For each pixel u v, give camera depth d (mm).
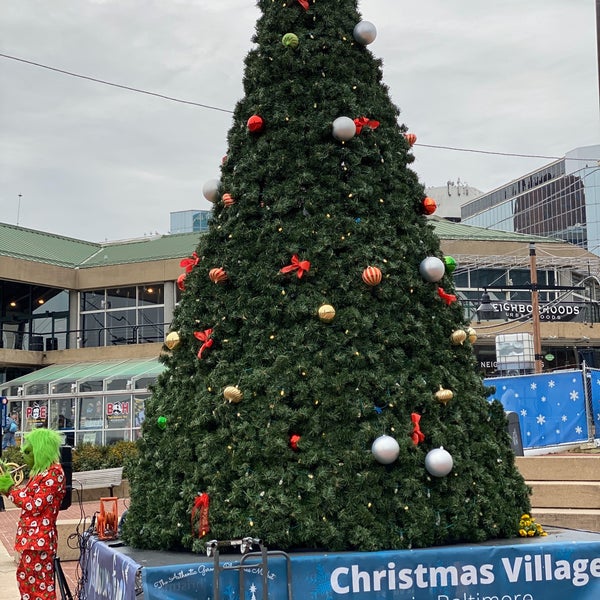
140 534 6668
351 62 7281
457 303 7258
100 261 35781
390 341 6527
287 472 6137
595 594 6133
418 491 6227
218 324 6832
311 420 6242
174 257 33219
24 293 34938
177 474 6645
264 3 7547
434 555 5930
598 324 34531
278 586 5723
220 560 5820
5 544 12336
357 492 6090
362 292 6574
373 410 6301
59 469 7156
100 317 34562
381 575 5828
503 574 6016
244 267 6816
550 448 14555
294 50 7180
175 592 5586
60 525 11016
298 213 6859
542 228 88125
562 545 6168
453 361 7020
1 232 36406
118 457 18562
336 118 7012
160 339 33219
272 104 7121
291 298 6629
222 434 6375
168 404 7027
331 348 6410
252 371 6555
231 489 6250
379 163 7102
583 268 35562
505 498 6703
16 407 29562
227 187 7230
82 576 7484
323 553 5914
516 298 36469
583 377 15102
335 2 7387
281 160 6930
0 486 7055
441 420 6633
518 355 23734
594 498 10797
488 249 35750
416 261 6957
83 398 28500
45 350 34594
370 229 6766
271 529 6012
